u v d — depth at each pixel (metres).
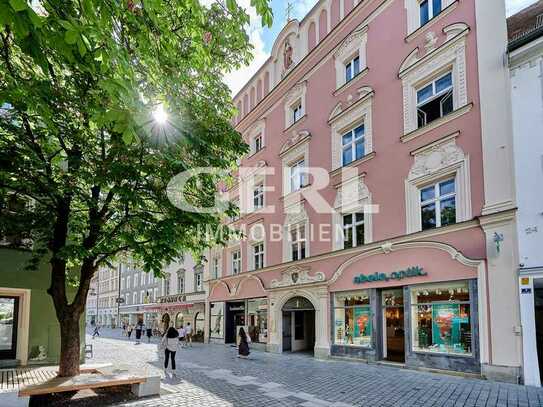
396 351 13.26
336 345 14.85
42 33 3.44
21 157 7.27
